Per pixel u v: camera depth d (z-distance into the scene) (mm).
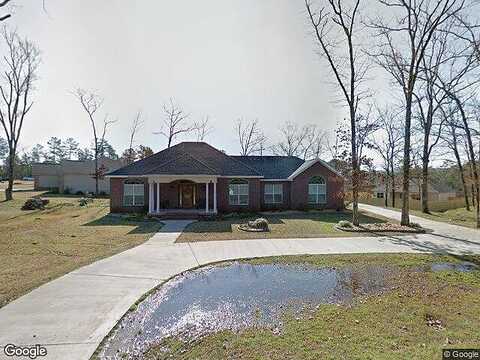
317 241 12992
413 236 14438
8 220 19297
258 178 24203
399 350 4332
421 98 25188
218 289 7203
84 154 89375
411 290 7160
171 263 9266
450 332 4973
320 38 18250
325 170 25531
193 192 24234
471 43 14008
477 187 18281
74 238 13195
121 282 7422
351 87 17594
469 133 19984
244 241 12852
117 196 22844
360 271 8758
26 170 76812
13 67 31844
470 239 13766
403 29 17188
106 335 4820
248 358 4164
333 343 4570
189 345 4574
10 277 7633
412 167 31734
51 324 5156
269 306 6176
